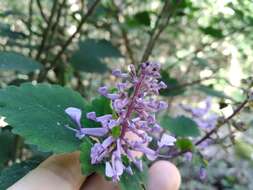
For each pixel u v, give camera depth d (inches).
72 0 11.9
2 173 5.0
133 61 10.8
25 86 4.9
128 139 4.4
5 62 6.4
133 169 4.7
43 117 4.7
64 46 8.8
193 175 12.9
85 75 13.0
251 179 15.5
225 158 15.4
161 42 13.3
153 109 4.4
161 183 5.7
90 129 4.4
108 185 5.3
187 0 9.1
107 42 9.5
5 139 7.8
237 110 6.6
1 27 9.3
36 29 12.4
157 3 13.7
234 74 13.5
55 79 11.3
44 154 5.6
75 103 5.1
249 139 14.6
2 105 4.6
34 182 4.6
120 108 4.3
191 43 15.4
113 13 10.6
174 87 8.6
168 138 4.6
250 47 13.1
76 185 4.9
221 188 15.0
